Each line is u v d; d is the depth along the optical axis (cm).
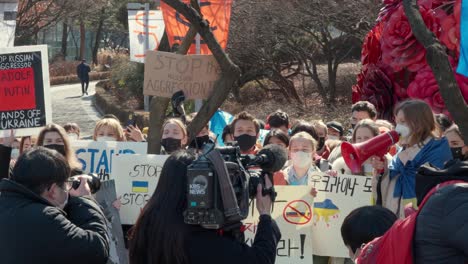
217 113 939
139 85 2828
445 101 671
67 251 371
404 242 321
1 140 634
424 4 863
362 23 1956
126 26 3506
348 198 528
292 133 701
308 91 2538
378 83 939
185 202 353
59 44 6681
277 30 2241
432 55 675
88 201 400
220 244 346
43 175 381
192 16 602
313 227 529
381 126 658
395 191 513
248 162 367
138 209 550
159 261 350
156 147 666
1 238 373
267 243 358
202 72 631
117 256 482
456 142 598
